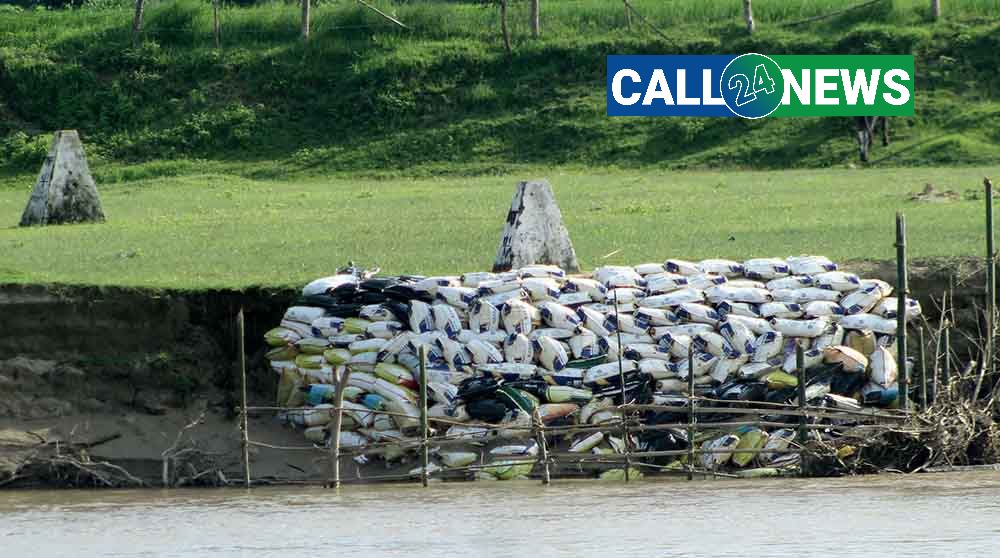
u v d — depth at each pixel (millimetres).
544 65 186375
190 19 197375
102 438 75812
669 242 94875
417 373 73875
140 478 73625
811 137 163250
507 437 71812
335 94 183625
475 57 188000
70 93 185500
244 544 59688
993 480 69438
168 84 187000
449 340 74000
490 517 63281
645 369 73438
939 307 80500
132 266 89500
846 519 62031
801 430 71562
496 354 73438
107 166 172625
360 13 196875
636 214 112875
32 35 196875
